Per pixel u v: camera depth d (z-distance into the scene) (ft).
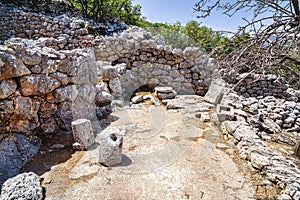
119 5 31.78
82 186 6.48
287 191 6.50
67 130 9.82
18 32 22.08
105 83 10.14
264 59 6.75
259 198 6.40
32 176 6.33
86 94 10.07
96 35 23.57
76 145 8.42
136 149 8.47
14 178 6.07
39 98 8.93
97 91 10.36
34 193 5.77
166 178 7.14
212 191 6.67
